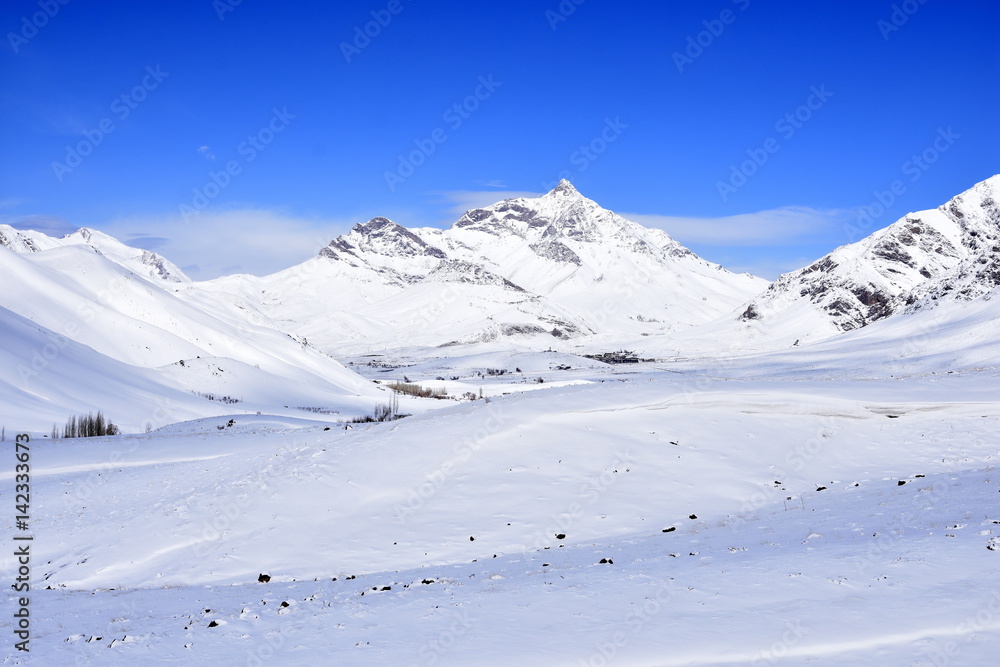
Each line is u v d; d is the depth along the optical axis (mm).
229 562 27797
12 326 114125
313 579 25547
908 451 38688
